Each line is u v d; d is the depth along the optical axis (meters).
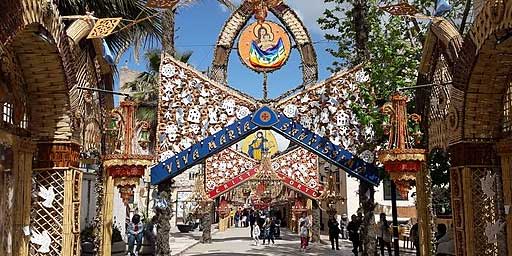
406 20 15.00
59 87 7.95
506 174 8.35
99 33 8.40
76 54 8.30
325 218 35.25
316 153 12.14
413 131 11.06
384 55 13.78
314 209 27.11
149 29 12.36
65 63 7.68
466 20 12.77
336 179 30.91
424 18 9.07
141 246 16.61
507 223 8.31
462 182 8.65
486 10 6.77
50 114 8.20
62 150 8.31
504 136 8.37
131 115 10.38
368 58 12.78
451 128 8.86
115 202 19.17
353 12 13.21
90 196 16.02
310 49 13.14
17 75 7.51
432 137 10.23
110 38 11.91
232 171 25.53
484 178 8.52
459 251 8.80
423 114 10.62
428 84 9.83
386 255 19.44
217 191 25.38
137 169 10.20
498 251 8.55
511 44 7.04
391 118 10.25
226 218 43.38
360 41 12.90
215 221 48.19
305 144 12.12
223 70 13.45
